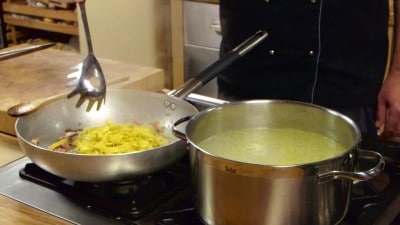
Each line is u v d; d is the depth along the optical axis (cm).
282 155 76
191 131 75
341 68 128
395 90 127
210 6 227
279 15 126
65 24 211
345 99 131
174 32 242
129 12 228
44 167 79
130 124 94
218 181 65
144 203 76
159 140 88
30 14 216
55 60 136
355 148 67
